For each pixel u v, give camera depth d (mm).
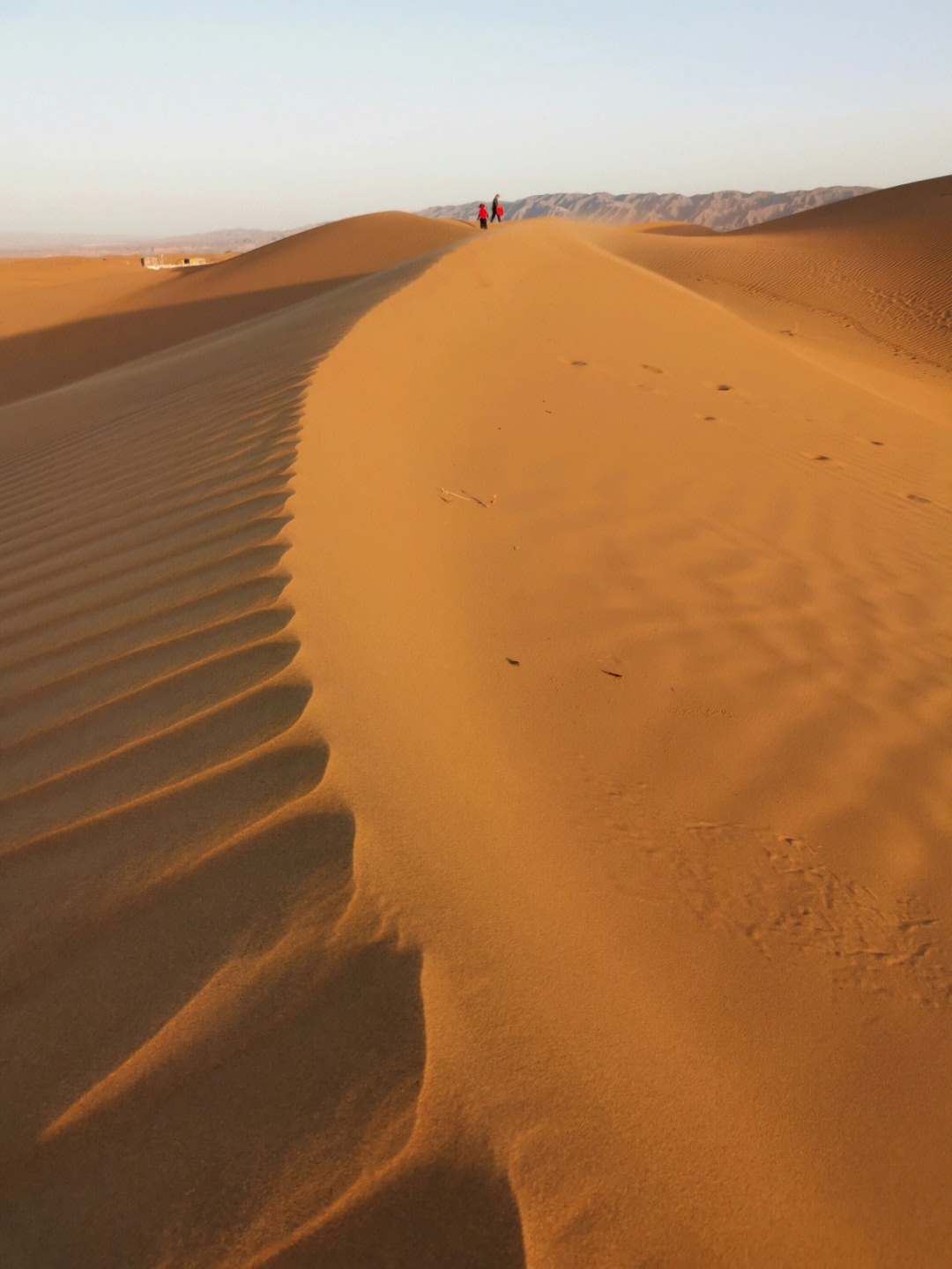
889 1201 1655
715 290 28547
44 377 23609
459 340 9156
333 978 1725
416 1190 1387
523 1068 1616
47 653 3238
